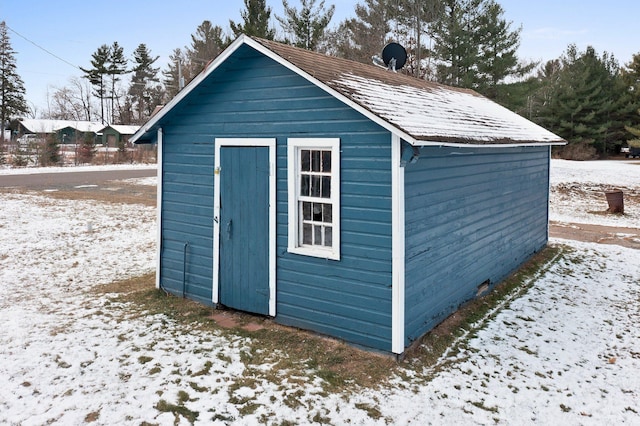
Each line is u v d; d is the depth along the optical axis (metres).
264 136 6.31
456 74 27.58
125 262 9.79
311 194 6.07
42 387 4.64
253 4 29.47
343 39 33.72
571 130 36.16
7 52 54.78
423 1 29.02
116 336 5.93
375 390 4.73
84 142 39.09
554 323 6.68
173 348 5.60
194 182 7.15
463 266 7.01
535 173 10.38
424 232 5.83
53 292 7.74
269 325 6.33
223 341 5.82
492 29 27.89
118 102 69.06
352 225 5.61
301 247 6.12
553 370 5.29
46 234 12.48
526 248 10.03
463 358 5.51
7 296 7.50
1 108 54.94
